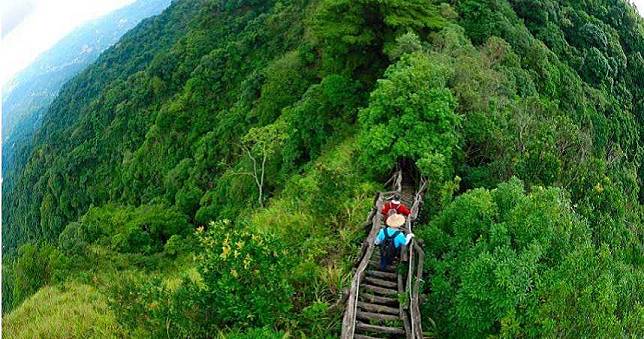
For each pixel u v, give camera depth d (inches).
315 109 1140.5
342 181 540.4
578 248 350.0
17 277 706.8
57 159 2970.0
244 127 1747.0
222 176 1635.1
